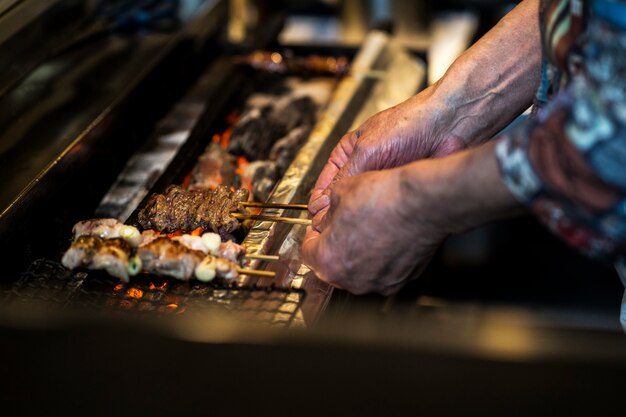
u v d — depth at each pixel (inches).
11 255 92.7
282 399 61.9
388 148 98.3
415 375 58.5
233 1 198.2
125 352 63.1
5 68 114.6
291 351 60.0
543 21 76.8
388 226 79.5
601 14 63.8
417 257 82.8
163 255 90.4
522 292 174.4
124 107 120.6
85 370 64.6
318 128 125.9
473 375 57.5
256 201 114.6
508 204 69.8
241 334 61.0
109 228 96.4
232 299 89.3
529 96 99.2
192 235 97.5
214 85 141.4
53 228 102.6
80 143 107.9
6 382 66.2
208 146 125.7
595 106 62.6
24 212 94.9
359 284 86.6
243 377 61.9
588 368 55.7
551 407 57.4
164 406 64.7
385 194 78.7
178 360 62.3
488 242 187.2
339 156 105.0
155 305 89.0
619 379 55.7
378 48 155.6
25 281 91.9
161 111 135.7
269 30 164.6
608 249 64.9
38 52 123.5
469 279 179.2
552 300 172.1
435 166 74.3
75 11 136.3
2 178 99.4
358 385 59.9
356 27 215.2
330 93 153.7
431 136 99.7
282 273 94.7
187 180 117.2
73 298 89.8
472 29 237.5
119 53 134.9
